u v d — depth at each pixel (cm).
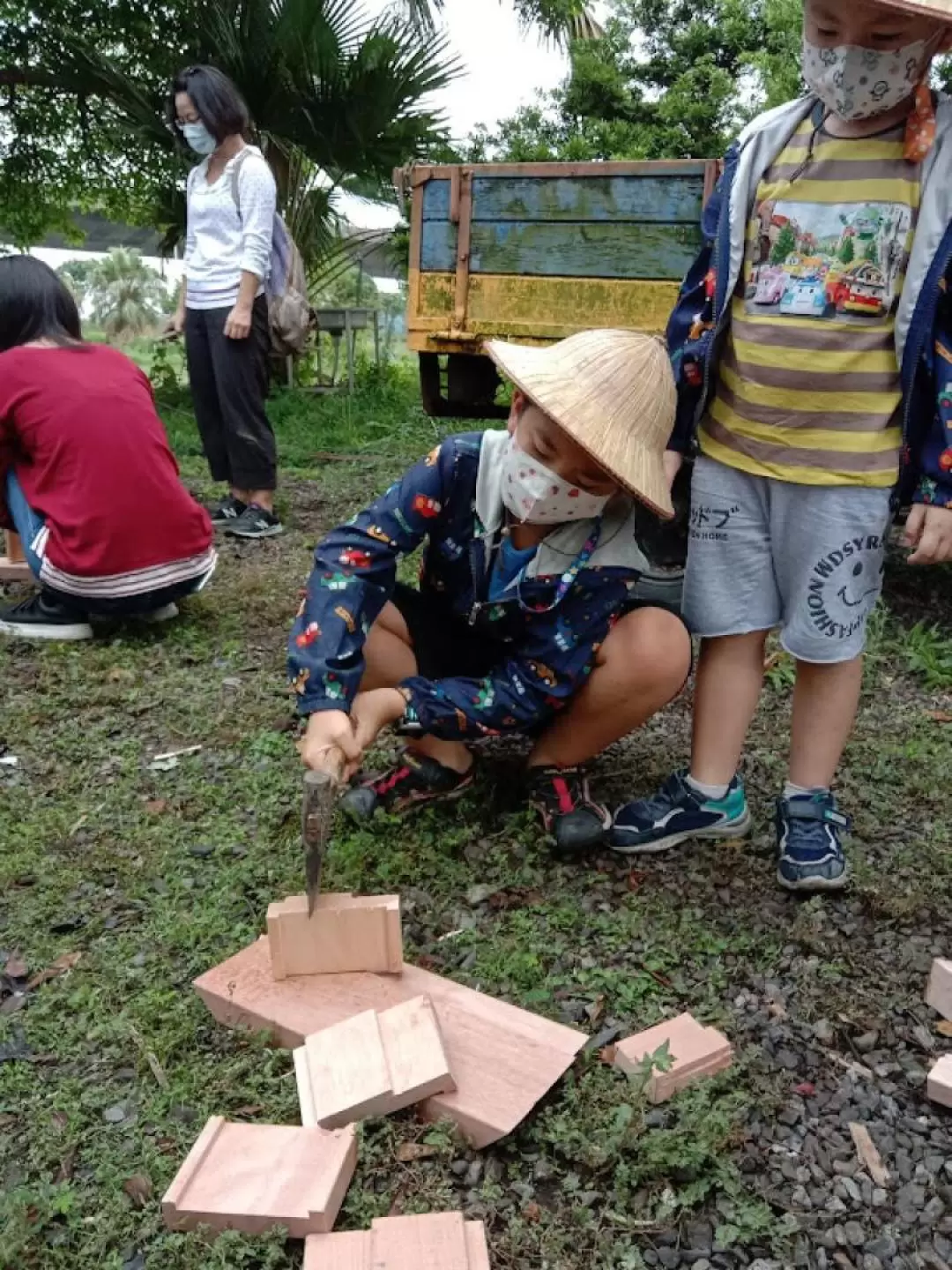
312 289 1043
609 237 373
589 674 229
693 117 1003
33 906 217
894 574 440
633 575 223
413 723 225
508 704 227
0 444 344
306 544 484
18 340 358
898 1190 159
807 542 210
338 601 208
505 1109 161
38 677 327
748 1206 153
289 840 237
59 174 1213
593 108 1062
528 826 244
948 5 167
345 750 199
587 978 198
